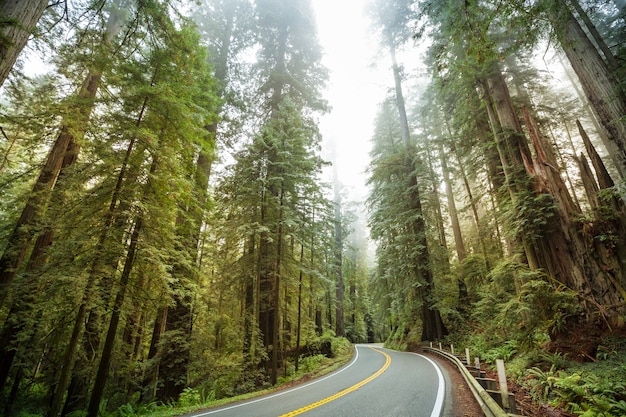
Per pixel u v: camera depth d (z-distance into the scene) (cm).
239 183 1379
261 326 1415
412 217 1942
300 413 614
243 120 1820
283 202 1388
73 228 744
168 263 938
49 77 930
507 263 1047
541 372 740
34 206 898
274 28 1988
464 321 1822
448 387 794
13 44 449
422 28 838
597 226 899
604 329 796
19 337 813
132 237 792
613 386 566
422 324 2025
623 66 796
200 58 1043
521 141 1153
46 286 743
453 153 2030
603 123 826
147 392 1161
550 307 868
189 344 1097
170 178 827
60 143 1013
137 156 817
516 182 1066
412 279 1884
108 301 762
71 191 773
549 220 996
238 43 1878
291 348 1923
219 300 1521
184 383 1053
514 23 582
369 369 1258
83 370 908
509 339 1113
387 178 2330
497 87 1259
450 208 2473
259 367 1323
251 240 1397
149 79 879
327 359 1791
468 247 2516
